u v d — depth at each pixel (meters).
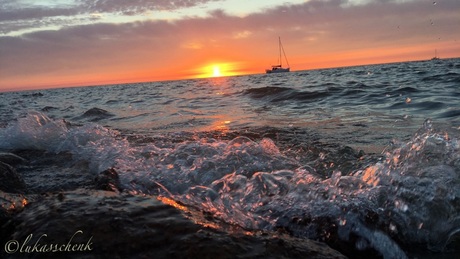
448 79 12.67
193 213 2.06
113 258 1.64
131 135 5.97
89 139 5.42
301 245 1.82
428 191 2.54
